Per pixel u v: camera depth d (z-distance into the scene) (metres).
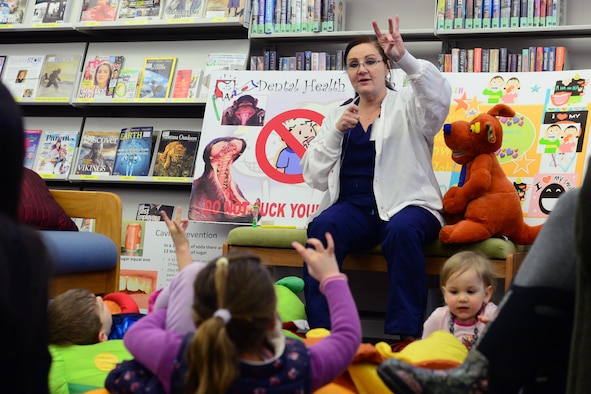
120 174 4.92
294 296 3.46
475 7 4.25
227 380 1.33
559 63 4.11
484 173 3.36
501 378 1.33
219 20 4.73
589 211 1.10
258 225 4.29
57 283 3.47
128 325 2.75
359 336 1.61
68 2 5.22
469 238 3.29
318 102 4.40
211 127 4.54
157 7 4.96
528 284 1.29
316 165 3.47
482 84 4.11
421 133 3.45
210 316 1.45
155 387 1.61
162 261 4.57
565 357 1.31
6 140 1.07
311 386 1.49
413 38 4.52
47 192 3.77
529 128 3.97
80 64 5.19
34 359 1.08
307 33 4.57
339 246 3.28
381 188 3.39
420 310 3.14
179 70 4.93
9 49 5.43
